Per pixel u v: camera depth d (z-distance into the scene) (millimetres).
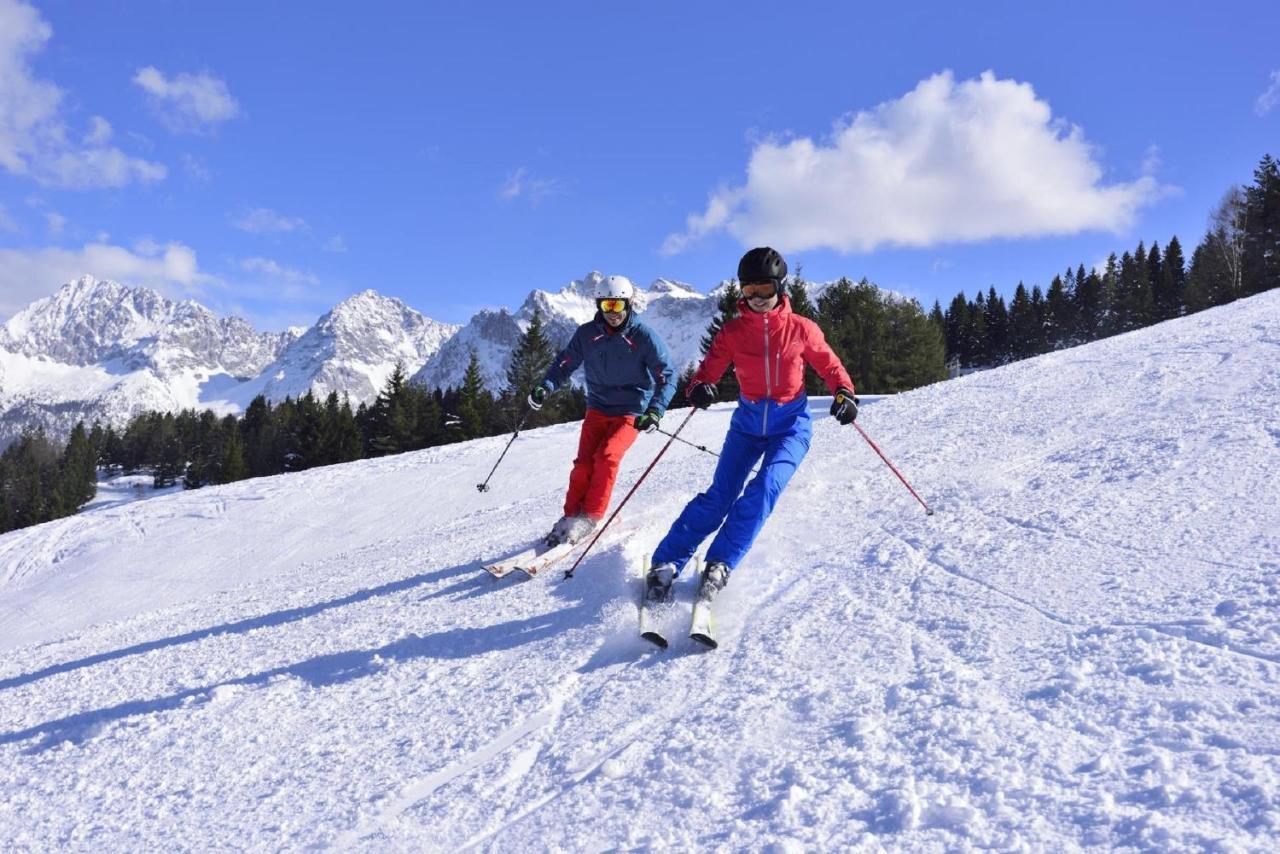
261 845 2211
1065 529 3328
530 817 2068
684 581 3658
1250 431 4133
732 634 3018
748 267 3449
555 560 4508
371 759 2600
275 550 9359
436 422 55531
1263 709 1792
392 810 2256
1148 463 3998
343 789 2436
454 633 3637
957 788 1747
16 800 2795
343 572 6027
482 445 14195
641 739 2342
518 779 2289
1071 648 2309
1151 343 8148
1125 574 2760
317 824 2264
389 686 3199
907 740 1993
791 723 2234
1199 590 2500
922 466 5043
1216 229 49375
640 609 3193
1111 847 1469
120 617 7922
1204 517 3125
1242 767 1603
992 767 1796
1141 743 1776
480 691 2969
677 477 6977
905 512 4109
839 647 2672
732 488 3650
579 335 5066
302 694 3277
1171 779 1619
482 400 53594
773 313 3488
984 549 3303
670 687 2660
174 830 2398
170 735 3096
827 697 2330
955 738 1949
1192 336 7934
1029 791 1685
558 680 2898
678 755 2189
